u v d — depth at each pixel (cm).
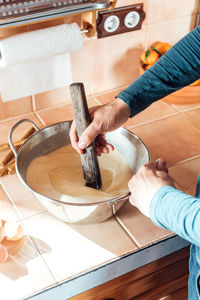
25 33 98
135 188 66
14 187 96
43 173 89
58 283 75
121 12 115
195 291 77
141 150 87
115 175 91
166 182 64
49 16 94
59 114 124
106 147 90
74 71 124
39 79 113
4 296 72
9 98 112
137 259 84
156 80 82
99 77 130
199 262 75
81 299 84
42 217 88
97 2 99
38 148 93
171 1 124
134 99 81
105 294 88
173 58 82
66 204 73
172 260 95
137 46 129
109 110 79
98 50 123
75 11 97
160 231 86
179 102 125
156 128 119
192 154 109
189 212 54
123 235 85
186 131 118
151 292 102
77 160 96
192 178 101
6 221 86
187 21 133
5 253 78
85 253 81
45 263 78
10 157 102
